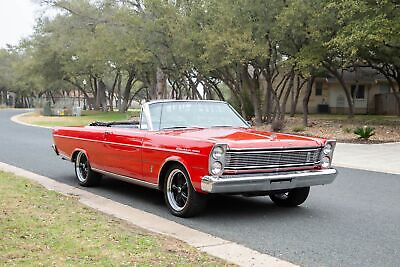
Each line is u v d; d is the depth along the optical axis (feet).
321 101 145.69
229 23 78.74
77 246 16.89
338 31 69.15
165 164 24.02
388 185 33.76
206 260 16.20
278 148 22.38
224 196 29.25
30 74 177.99
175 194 24.26
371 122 93.25
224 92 214.69
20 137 70.03
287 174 22.80
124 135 26.99
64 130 33.45
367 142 62.90
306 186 23.53
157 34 97.66
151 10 96.78
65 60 159.12
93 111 192.85
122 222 21.47
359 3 61.11
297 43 80.23
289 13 70.54
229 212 24.97
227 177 21.52
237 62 84.38
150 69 130.31
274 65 91.61
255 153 21.94
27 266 14.73
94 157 30.17
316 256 17.76
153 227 21.57
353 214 24.68
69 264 14.97
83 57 140.87
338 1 66.18
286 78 107.96
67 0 141.49
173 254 16.57
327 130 79.87
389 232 21.22
